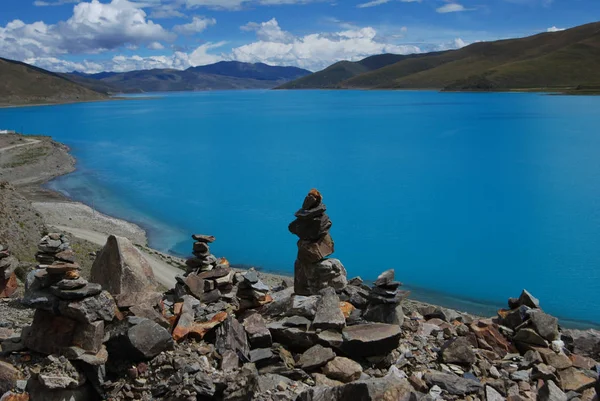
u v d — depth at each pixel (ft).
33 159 437.58
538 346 53.98
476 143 579.07
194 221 278.46
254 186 385.50
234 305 60.29
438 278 191.93
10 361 46.19
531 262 211.82
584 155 483.51
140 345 45.62
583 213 295.89
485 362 50.60
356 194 360.07
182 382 43.86
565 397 44.91
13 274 83.35
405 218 293.84
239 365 47.24
